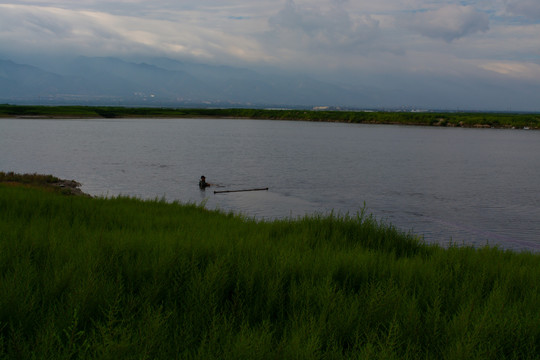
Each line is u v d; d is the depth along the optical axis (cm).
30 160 4706
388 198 3017
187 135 9425
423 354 405
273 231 1116
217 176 3872
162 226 1114
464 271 718
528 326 459
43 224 960
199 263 640
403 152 6719
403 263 724
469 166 5112
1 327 390
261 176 3934
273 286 531
